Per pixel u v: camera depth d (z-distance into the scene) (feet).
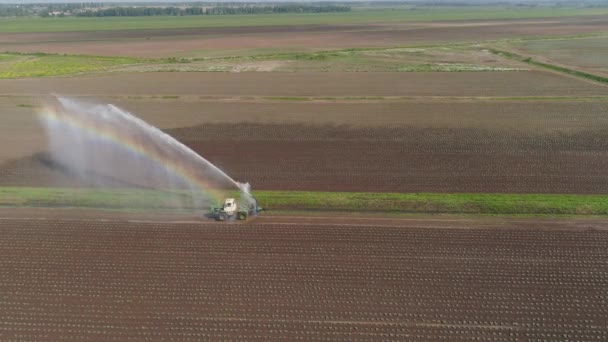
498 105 212.23
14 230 108.06
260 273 92.73
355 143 167.73
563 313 82.43
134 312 83.10
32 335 78.38
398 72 298.15
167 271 93.50
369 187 133.08
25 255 98.89
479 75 285.43
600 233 104.88
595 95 229.04
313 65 327.88
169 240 103.91
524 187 131.64
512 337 77.46
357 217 113.80
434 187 132.57
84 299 86.22
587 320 80.89
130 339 77.51
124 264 95.76
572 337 77.56
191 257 97.81
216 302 85.25
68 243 103.09
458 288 88.43
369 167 147.02
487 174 140.46
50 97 234.79
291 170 145.79
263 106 216.74
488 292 87.35
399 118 195.42
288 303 84.89
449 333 78.23
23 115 202.59
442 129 180.65
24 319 81.76
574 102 214.69
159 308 83.92
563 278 90.89
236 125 189.78
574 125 181.98
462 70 300.20
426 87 253.85
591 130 175.83
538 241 102.27
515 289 88.07
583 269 93.35
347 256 97.81
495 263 95.25
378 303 84.84
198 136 177.58
